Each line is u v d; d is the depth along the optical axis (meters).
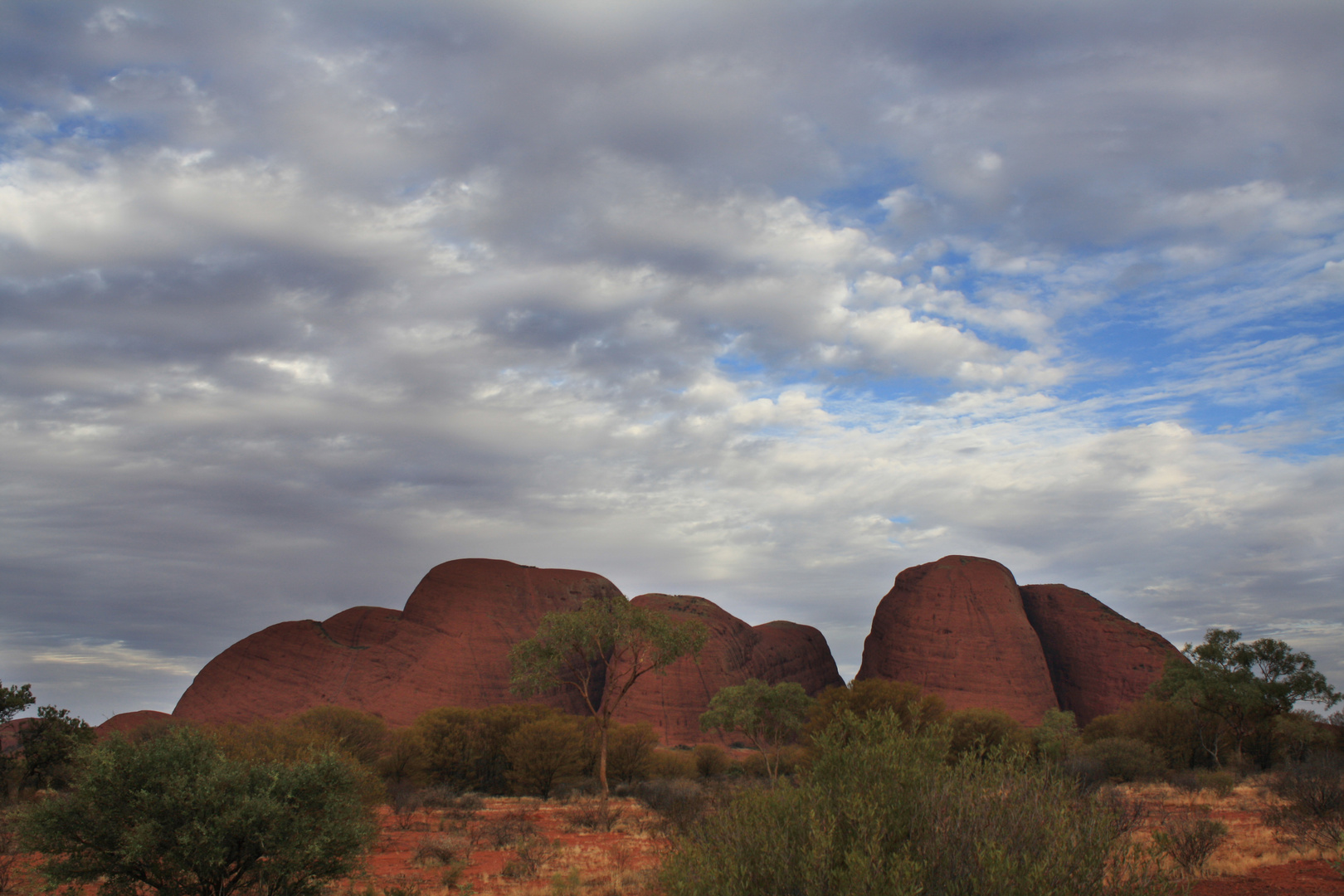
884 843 5.80
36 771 23.52
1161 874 5.65
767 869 5.82
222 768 9.06
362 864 9.59
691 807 19.98
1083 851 5.47
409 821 25.19
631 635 42.72
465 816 26.53
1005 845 5.36
